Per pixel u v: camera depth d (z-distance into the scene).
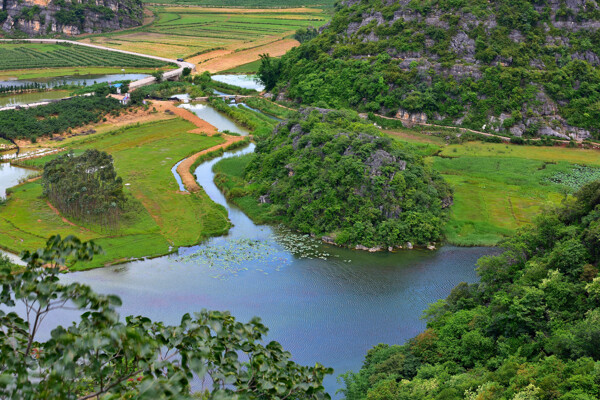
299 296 125.12
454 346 97.25
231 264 139.50
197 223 163.25
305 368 42.19
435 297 126.12
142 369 34.22
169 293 124.50
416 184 167.75
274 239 155.88
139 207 170.62
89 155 182.38
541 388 72.50
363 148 170.38
